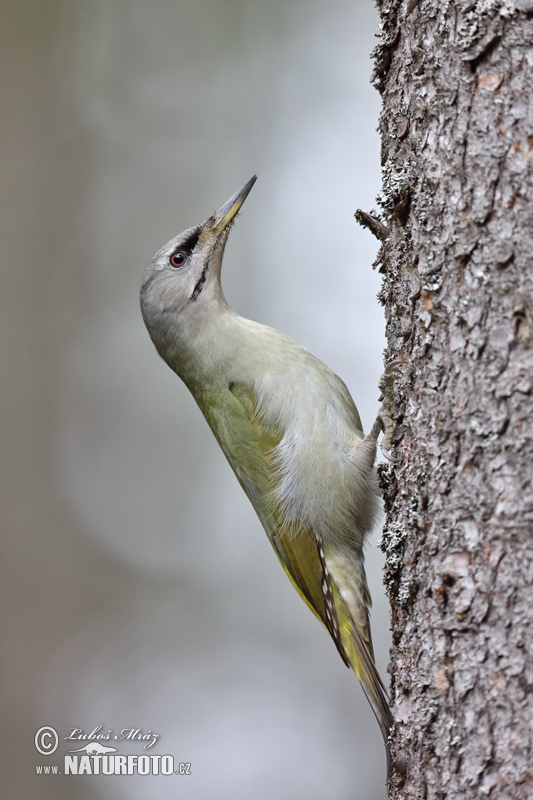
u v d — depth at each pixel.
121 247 18.78
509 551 5.86
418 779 6.25
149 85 19.56
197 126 19.39
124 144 19.27
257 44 19.88
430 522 6.43
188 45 19.77
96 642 16.84
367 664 9.15
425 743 6.19
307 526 9.32
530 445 5.87
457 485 6.21
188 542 17.75
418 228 6.80
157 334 10.70
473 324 6.23
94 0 19.53
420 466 6.58
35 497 17.31
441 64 6.64
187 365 10.48
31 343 17.94
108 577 17.28
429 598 6.38
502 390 6.02
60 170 18.84
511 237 6.09
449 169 6.51
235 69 19.72
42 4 19.27
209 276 10.39
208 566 17.73
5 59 18.94
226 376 10.01
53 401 17.83
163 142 19.36
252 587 17.70
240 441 9.84
